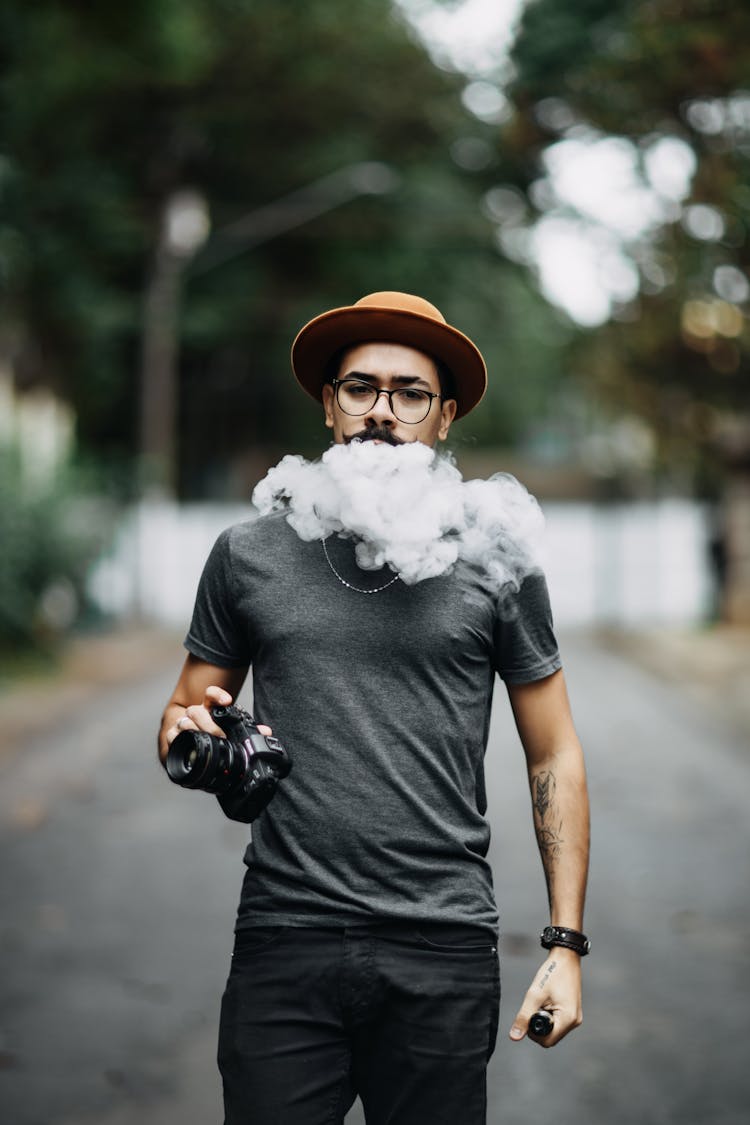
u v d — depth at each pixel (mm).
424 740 2451
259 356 31156
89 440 29734
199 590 2656
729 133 13258
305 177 28141
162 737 2670
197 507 30125
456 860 2441
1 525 16219
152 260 24703
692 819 8266
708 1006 4898
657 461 22250
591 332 17734
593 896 6391
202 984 5047
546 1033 2465
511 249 28547
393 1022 2393
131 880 6633
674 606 30078
